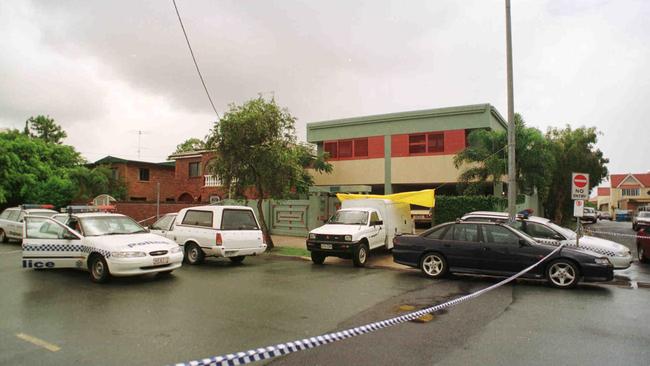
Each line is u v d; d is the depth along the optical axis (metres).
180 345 5.28
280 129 15.45
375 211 13.98
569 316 6.76
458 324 6.29
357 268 12.13
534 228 11.49
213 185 28.66
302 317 6.64
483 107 21.95
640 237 13.85
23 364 4.67
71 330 5.89
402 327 6.13
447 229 10.61
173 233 12.84
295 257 14.09
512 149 12.27
